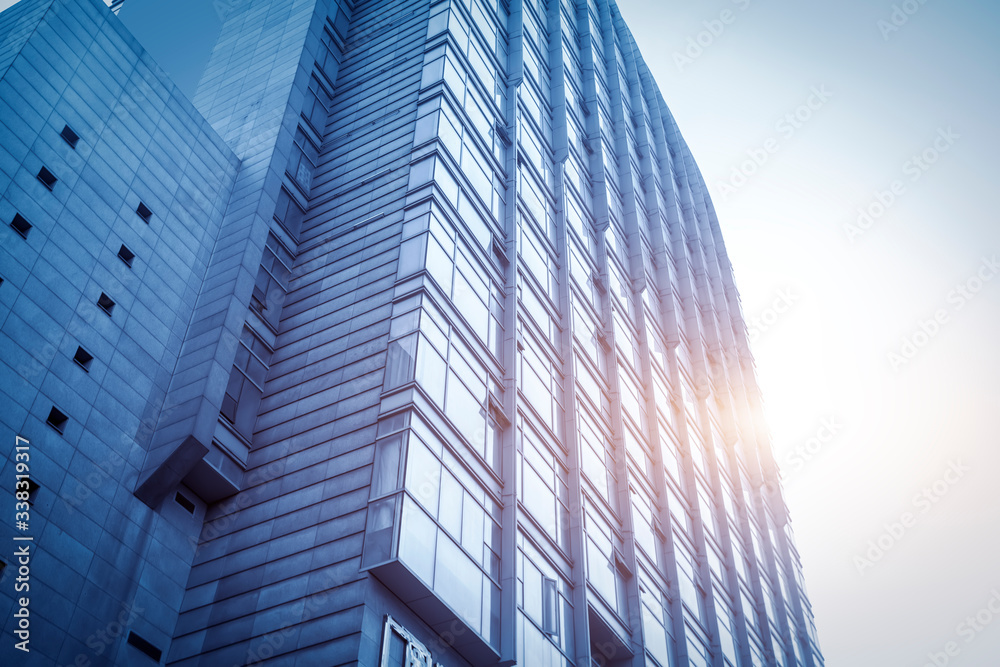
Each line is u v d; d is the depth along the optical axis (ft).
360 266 117.39
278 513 94.43
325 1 161.89
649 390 171.63
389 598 84.53
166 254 109.19
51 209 95.40
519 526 106.01
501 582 98.63
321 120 148.05
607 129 231.71
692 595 151.74
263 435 104.32
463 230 123.65
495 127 153.58
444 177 124.47
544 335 136.05
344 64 161.07
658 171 268.41
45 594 78.84
